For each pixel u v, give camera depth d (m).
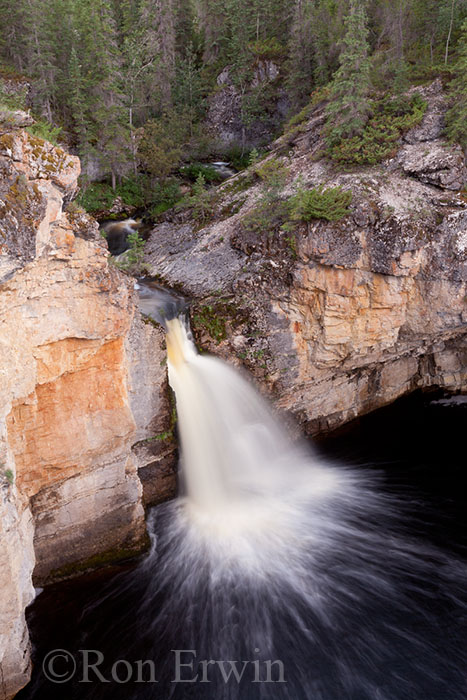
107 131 28.92
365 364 20.22
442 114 21.75
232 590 13.29
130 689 10.78
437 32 29.11
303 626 12.23
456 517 16.06
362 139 22.08
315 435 20.81
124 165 31.33
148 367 14.84
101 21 33.16
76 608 12.77
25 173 9.14
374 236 17.47
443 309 18.52
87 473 12.98
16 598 9.85
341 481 18.08
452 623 12.21
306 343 19.14
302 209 18.06
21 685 10.62
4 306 9.34
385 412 22.39
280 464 19.12
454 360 22.44
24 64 32.81
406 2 29.22
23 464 11.55
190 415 16.91
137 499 14.27
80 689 10.77
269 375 18.69
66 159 10.16
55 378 11.45
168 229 27.61
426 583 13.45
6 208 8.62
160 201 31.00
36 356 10.80
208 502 16.86
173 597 13.11
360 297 18.12
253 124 38.19
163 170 30.95
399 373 22.03
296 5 36.69
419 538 15.17
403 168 20.55
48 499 12.49
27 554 10.93
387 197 18.78
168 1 39.75
